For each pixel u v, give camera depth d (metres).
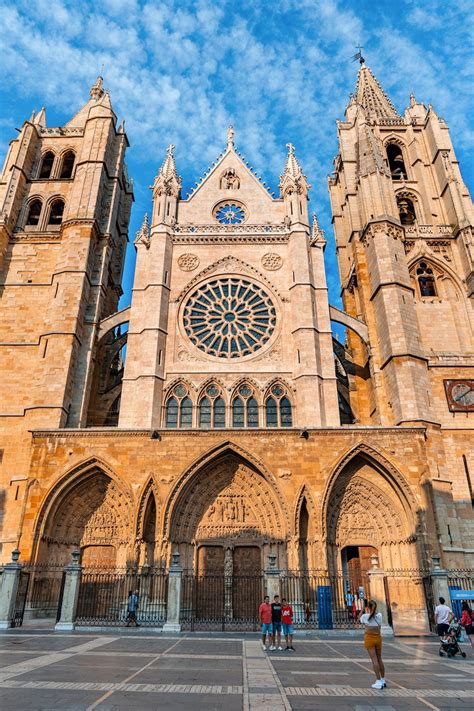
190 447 31.81
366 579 30.98
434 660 16.16
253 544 31.17
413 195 51.72
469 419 36.38
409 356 36.62
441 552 29.48
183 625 26.23
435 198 50.66
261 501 31.88
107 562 31.14
